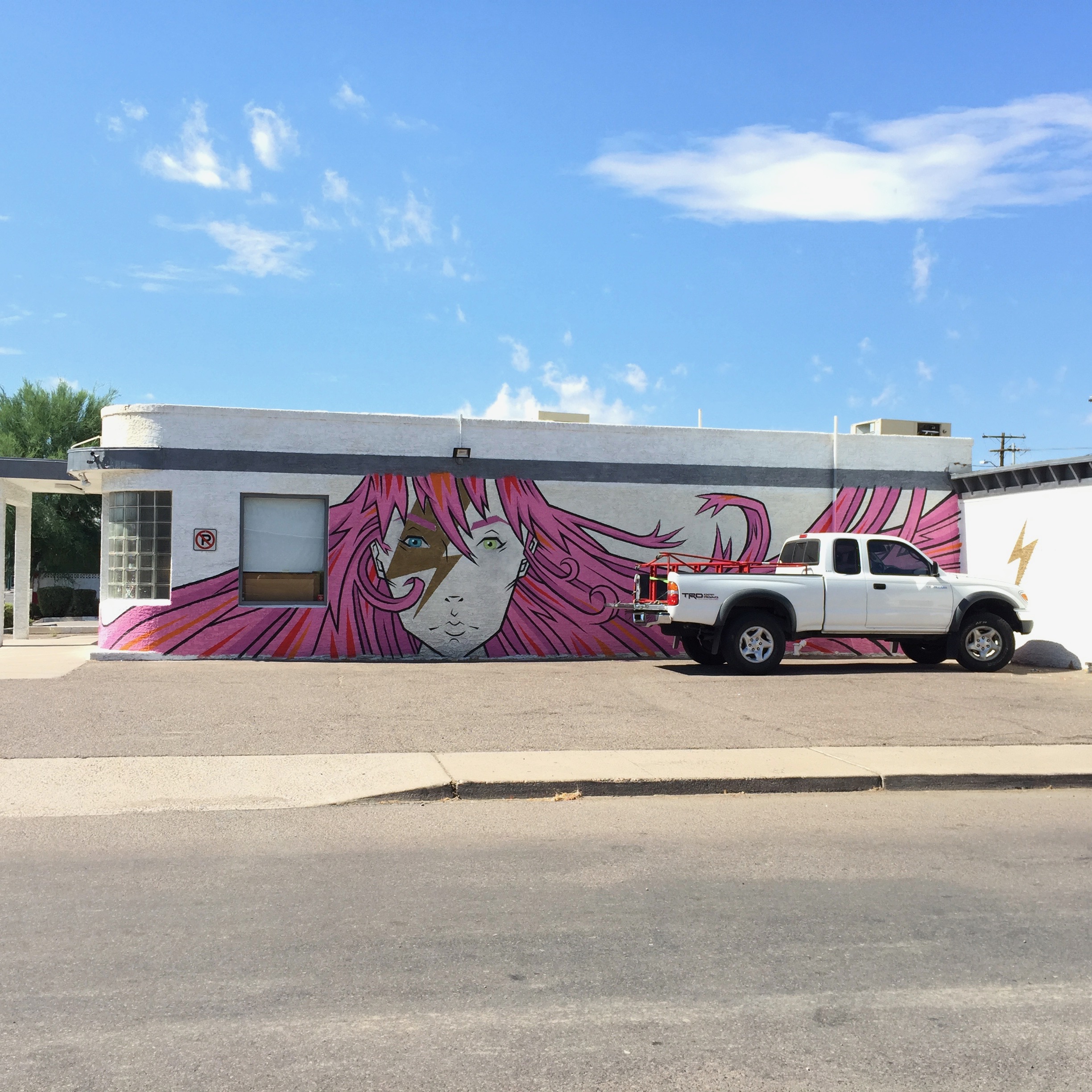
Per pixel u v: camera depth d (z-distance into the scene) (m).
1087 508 17.56
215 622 17.92
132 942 5.56
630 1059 4.30
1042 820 8.59
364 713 12.57
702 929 5.85
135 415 17.89
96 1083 4.05
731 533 19.92
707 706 13.41
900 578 17.30
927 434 21.50
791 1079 4.16
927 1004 4.88
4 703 12.95
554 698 13.89
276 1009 4.75
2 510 19.97
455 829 8.03
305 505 18.39
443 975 5.16
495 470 18.92
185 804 8.64
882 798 9.35
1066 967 5.36
